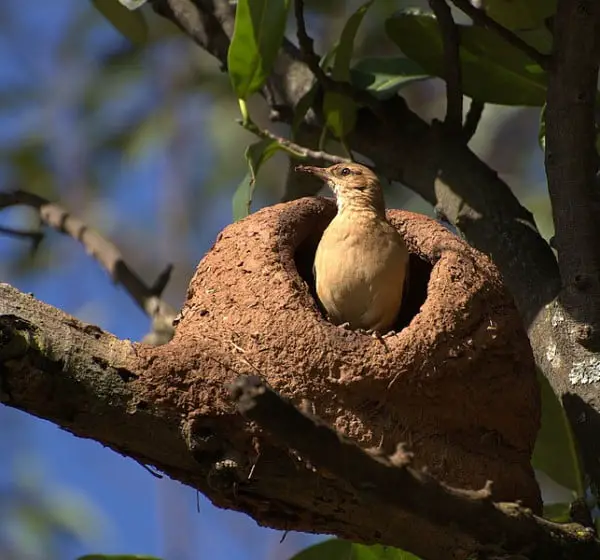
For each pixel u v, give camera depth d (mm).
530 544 7527
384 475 6719
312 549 10180
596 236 9719
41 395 7688
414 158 11664
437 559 8297
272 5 10898
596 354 9555
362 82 12188
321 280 10500
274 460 8023
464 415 8703
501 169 19500
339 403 8477
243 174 19812
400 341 8688
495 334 9031
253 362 8625
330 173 10945
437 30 11922
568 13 9750
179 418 8000
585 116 9766
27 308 7914
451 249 9797
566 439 11195
